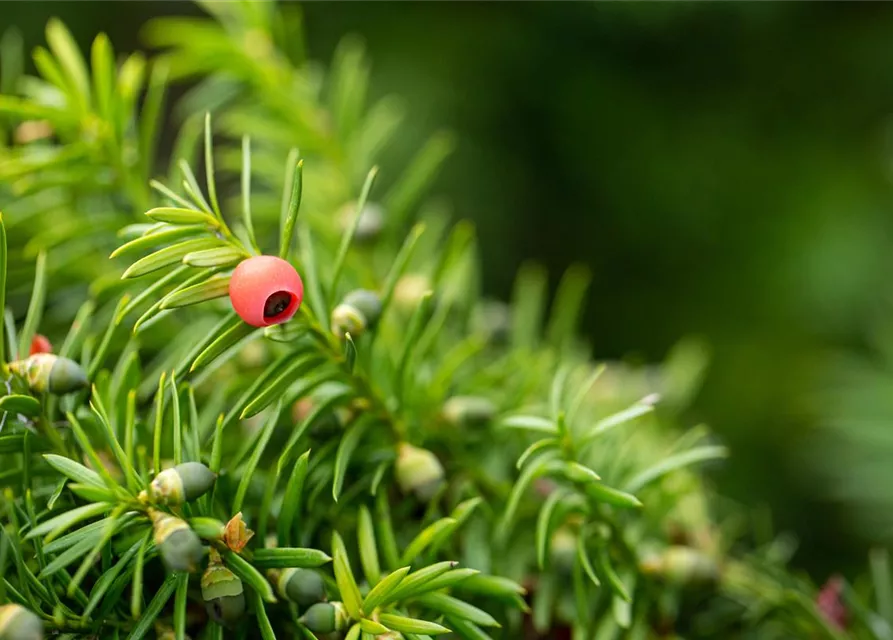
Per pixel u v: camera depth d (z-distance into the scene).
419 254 0.52
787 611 0.49
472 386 0.49
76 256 0.49
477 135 1.16
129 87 0.49
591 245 1.26
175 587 0.42
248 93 0.55
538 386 0.51
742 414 1.15
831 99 1.27
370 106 1.12
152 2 1.07
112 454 0.44
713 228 1.25
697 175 1.24
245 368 0.47
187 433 0.43
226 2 0.54
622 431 0.50
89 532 0.41
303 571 0.42
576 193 1.25
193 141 0.50
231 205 0.51
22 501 0.43
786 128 1.27
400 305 0.49
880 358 0.75
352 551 0.45
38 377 0.43
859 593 0.52
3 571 0.42
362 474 0.46
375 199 1.07
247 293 0.42
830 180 1.23
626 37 1.23
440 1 1.20
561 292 1.25
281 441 0.46
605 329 1.27
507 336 0.52
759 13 1.19
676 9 1.18
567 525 0.47
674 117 1.26
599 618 0.47
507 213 1.18
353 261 0.50
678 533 0.49
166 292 0.47
